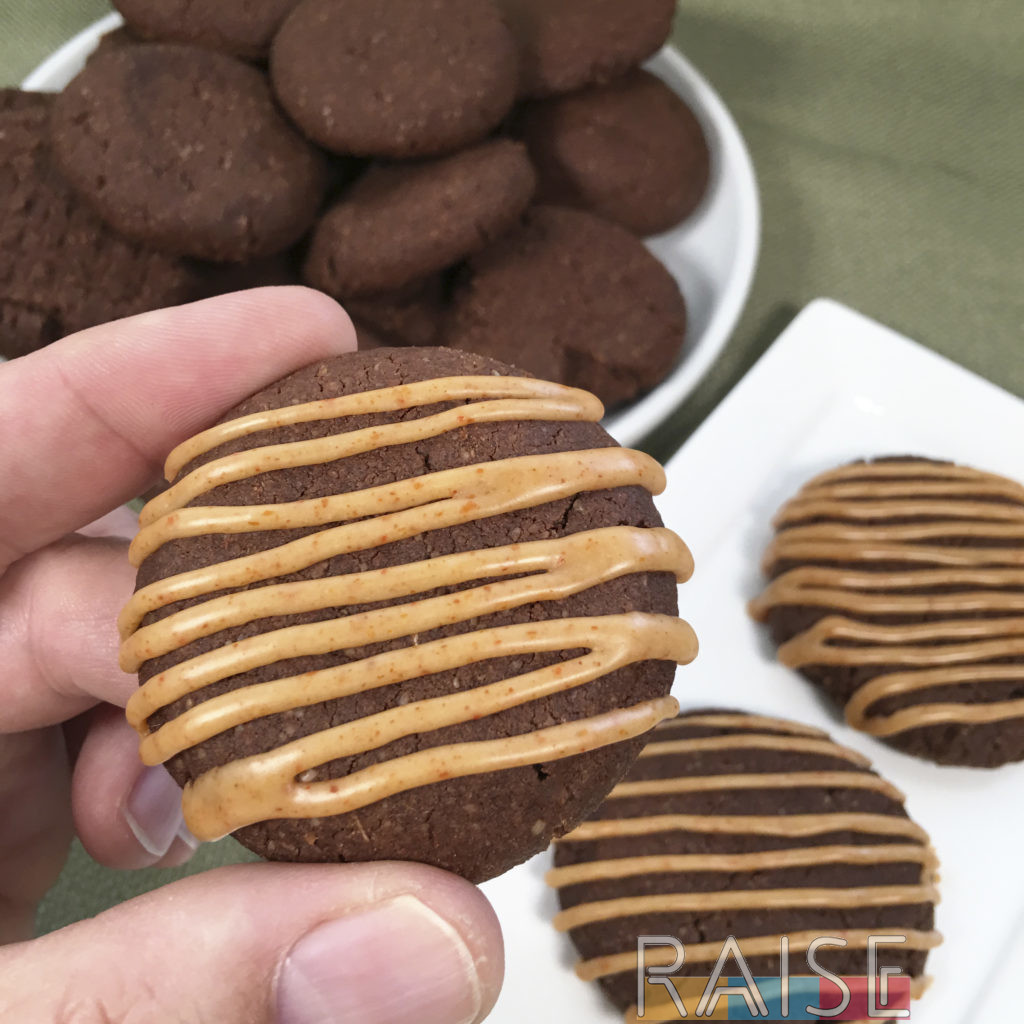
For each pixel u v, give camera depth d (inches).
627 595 7.3
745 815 10.2
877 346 12.1
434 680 7.1
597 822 10.2
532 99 11.9
